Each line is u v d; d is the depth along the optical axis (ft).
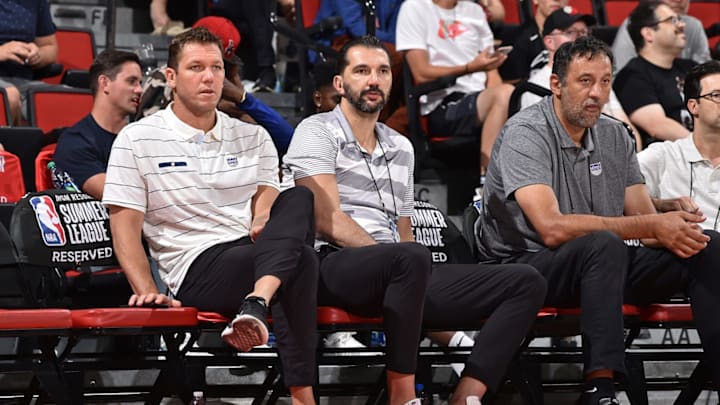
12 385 39.86
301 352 31.24
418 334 31.86
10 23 54.24
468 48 56.29
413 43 54.44
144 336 42.06
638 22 55.93
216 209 34.58
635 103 55.16
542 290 33.01
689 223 34.32
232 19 62.64
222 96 41.96
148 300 31.63
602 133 37.83
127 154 33.78
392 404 31.96
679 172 42.86
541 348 36.99
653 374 44.91
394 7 58.49
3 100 48.44
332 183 35.55
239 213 35.04
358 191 36.58
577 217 34.83
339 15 57.11
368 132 37.17
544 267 34.94
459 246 39.99
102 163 43.29
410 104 52.70
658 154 43.09
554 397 42.91
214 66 34.42
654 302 36.76
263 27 61.31
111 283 40.16
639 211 38.52
